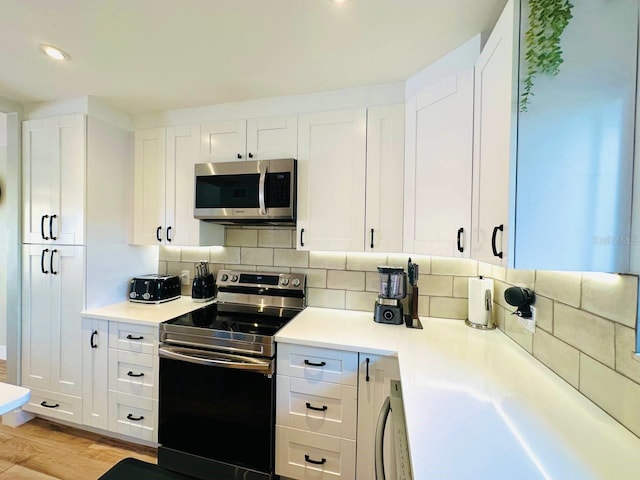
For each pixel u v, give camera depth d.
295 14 1.25
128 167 2.33
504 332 1.63
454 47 1.46
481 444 0.75
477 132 1.25
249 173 1.95
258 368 1.58
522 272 1.39
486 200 1.13
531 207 0.90
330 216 1.90
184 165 2.19
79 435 2.06
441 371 1.17
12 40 1.44
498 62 1.02
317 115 1.92
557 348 1.10
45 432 2.09
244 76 1.75
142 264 2.49
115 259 2.25
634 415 0.76
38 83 1.87
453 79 1.40
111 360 1.96
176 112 2.23
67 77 1.79
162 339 1.80
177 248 2.58
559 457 0.70
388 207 1.79
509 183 0.91
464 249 1.34
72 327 2.06
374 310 1.98
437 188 1.50
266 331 1.69
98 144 2.11
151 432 1.87
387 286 1.84
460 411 0.89
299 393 1.58
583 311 0.96
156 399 1.86
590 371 0.92
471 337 1.60
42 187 2.12
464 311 1.93
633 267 0.79
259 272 2.30
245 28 1.34
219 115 2.13
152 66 1.66
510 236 0.91
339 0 1.16
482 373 1.15
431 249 1.53
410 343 1.51
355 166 1.85
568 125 0.87
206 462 1.68
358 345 1.49
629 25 0.83
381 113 1.80
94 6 1.21
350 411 1.51
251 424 1.62
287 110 1.99
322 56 1.54
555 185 0.89
